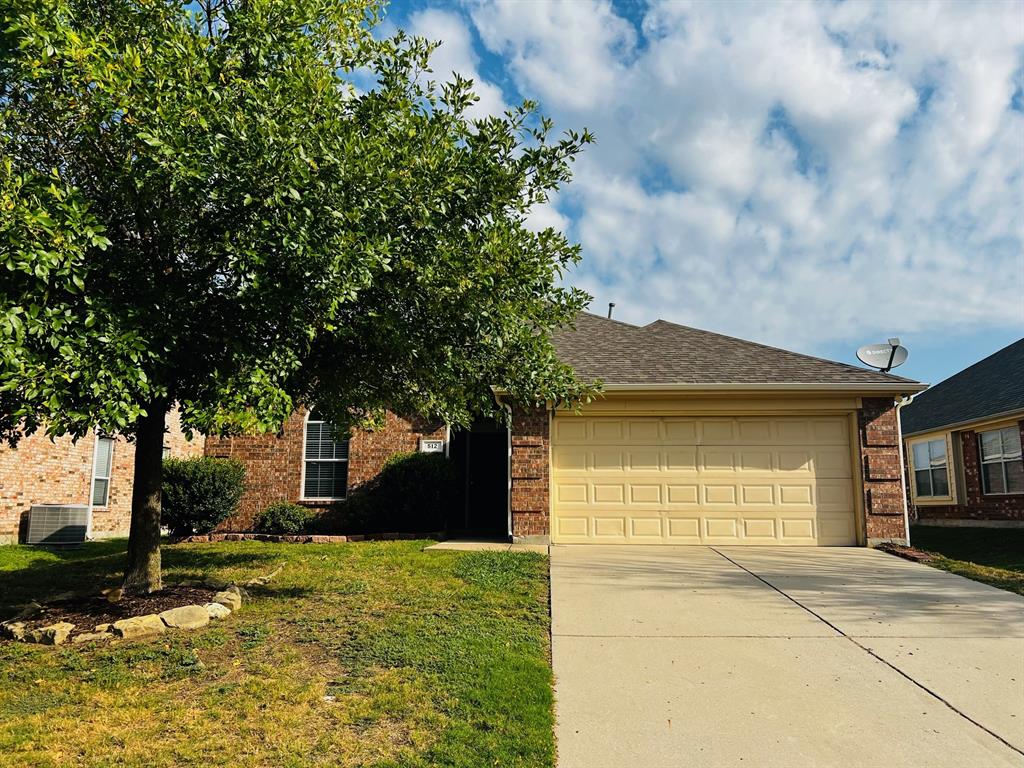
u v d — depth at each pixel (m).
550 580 8.68
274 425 5.46
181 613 6.55
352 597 7.68
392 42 6.82
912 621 7.02
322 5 6.52
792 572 9.38
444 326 6.71
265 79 5.64
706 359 13.23
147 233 6.19
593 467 12.08
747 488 11.98
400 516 13.44
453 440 14.88
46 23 5.05
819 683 5.33
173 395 6.84
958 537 14.66
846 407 11.98
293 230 5.18
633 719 4.66
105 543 14.15
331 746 4.03
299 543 12.25
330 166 5.45
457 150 6.34
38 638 6.07
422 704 4.66
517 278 6.64
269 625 6.51
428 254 6.16
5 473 13.43
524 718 4.50
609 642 6.29
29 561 11.09
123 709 4.52
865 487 11.72
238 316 5.84
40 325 4.46
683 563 9.96
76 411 4.79
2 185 4.62
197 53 5.65
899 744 4.32
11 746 3.95
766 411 12.09
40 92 5.49
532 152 6.61
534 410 11.96
